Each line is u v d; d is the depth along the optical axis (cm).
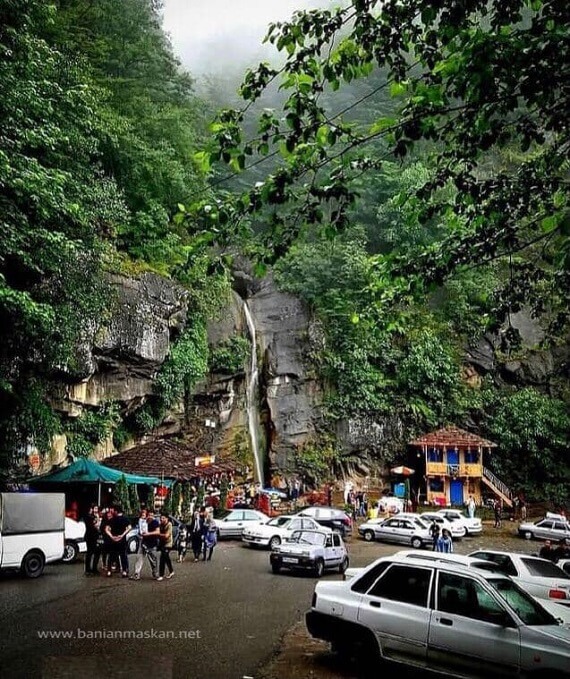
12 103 1692
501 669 681
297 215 723
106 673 761
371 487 3909
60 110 2073
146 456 2541
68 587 1375
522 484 3972
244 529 2428
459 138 757
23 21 1833
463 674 709
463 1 641
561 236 783
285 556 1748
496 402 4181
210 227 691
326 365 4112
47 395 2425
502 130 751
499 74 632
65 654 838
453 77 655
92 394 2691
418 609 764
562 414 4078
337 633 820
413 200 889
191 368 3312
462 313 4453
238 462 3672
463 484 3897
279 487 3781
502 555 1342
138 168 3084
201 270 3319
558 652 654
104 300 2316
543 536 2970
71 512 2311
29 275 1978
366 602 810
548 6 620
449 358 4203
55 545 1574
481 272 4400
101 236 2708
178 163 3316
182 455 2642
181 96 4156
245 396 3972
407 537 2600
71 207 1861
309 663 856
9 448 2206
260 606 1257
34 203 1767
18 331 1945
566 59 617
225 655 874
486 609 722
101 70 3183
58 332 2030
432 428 4075
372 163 715
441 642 729
